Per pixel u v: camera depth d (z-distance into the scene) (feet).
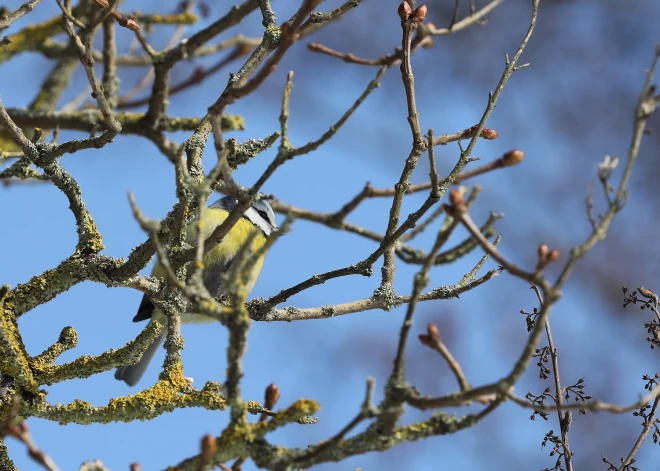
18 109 37.58
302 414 17.39
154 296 24.71
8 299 23.98
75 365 23.22
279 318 27.78
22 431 14.89
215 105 19.65
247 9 34.78
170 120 37.50
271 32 27.02
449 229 16.03
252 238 16.87
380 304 28.19
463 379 16.31
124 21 24.70
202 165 26.08
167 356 23.66
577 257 15.28
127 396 22.62
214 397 22.84
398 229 26.63
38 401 22.56
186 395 22.90
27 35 39.45
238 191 21.02
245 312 16.89
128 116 37.40
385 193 29.17
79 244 25.05
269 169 20.71
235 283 16.88
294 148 20.29
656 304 25.93
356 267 27.37
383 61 32.24
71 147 24.81
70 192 25.14
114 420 22.49
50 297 24.62
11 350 22.66
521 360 15.76
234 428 17.33
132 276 24.54
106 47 38.45
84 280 24.82
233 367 17.10
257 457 17.11
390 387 16.57
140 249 24.44
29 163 25.59
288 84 20.11
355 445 16.85
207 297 17.10
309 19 28.02
